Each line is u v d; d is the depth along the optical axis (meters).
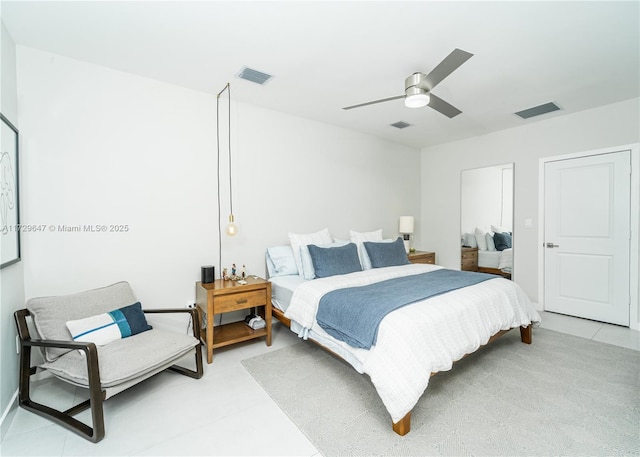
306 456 1.49
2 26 1.86
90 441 1.58
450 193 4.82
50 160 2.21
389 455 1.49
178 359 2.04
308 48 2.18
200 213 2.93
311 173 3.78
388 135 4.44
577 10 1.77
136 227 2.59
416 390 1.60
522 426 1.68
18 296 2.01
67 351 1.88
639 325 3.15
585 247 3.49
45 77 2.19
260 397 1.98
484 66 2.43
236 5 1.73
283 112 3.49
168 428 1.68
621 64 2.41
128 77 2.54
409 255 4.40
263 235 3.38
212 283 2.74
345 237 4.16
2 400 1.68
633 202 3.16
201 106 2.92
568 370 2.30
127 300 2.31
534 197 3.88
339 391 2.05
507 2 1.70
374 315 1.90
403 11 1.78
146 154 2.63
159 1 1.69
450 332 1.91
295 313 2.53
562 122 3.61
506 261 4.15
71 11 1.77
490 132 4.27
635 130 3.12
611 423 1.70
